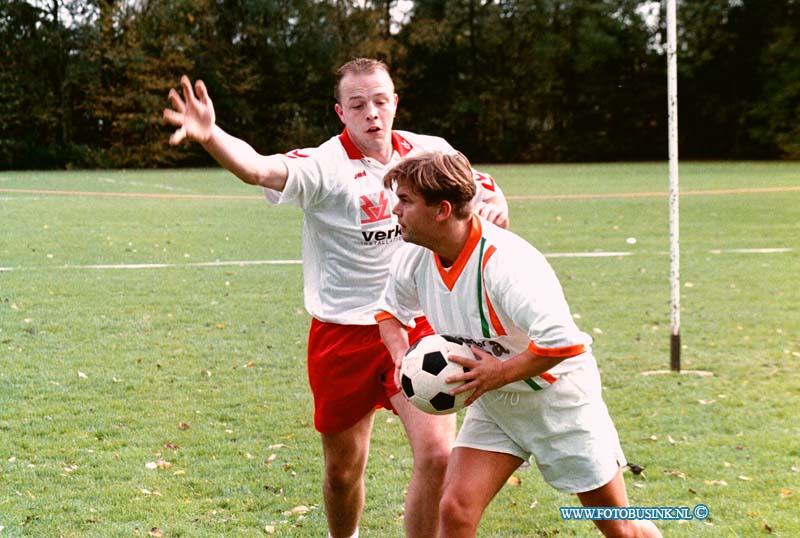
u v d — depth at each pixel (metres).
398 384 4.76
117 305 13.74
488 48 66.69
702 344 11.49
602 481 4.59
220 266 17.59
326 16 63.62
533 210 28.28
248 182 5.12
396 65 65.50
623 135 66.00
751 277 16.39
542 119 67.56
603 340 11.76
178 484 6.96
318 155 5.50
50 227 23.25
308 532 6.15
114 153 58.75
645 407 8.92
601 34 63.41
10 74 57.19
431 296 4.72
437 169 4.29
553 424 4.57
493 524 6.35
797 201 30.20
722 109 62.66
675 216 10.12
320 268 5.75
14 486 6.80
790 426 8.34
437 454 5.17
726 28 63.16
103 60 58.81
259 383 9.83
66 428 8.20
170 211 27.89
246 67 63.00
